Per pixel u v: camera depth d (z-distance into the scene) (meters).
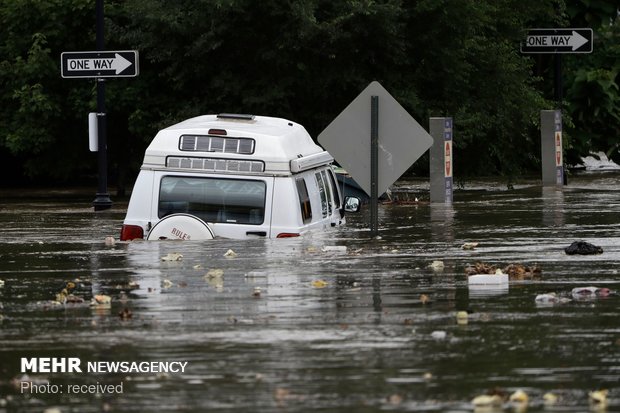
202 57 79.75
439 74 83.38
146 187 42.16
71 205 75.31
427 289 32.16
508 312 28.55
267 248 40.47
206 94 81.75
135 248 41.09
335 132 43.34
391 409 19.98
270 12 77.12
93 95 82.38
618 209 59.91
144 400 21.00
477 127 85.31
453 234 47.28
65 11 83.56
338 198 49.75
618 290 31.84
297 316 28.12
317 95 80.75
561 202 65.31
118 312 28.95
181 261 37.94
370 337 25.61
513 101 89.62
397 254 40.12
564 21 101.75
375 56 80.56
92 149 69.44
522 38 89.25
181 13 78.69
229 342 25.25
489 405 20.11
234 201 41.88
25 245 45.56
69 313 29.03
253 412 19.98
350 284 33.09
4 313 29.09
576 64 108.38
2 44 86.44
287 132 43.31
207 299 30.62
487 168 92.25
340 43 78.38
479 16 81.94
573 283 33.16
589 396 20.62
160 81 83.31
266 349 24.53
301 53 79.12
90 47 85.00
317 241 42.81
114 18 85.19
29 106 82.81
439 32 81.50
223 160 41.91
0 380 22.64
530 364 23.08
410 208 62.69
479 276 32.97
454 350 24.31
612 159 109.69
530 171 104.75
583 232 47.88
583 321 27.33
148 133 82.75
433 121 67.69
